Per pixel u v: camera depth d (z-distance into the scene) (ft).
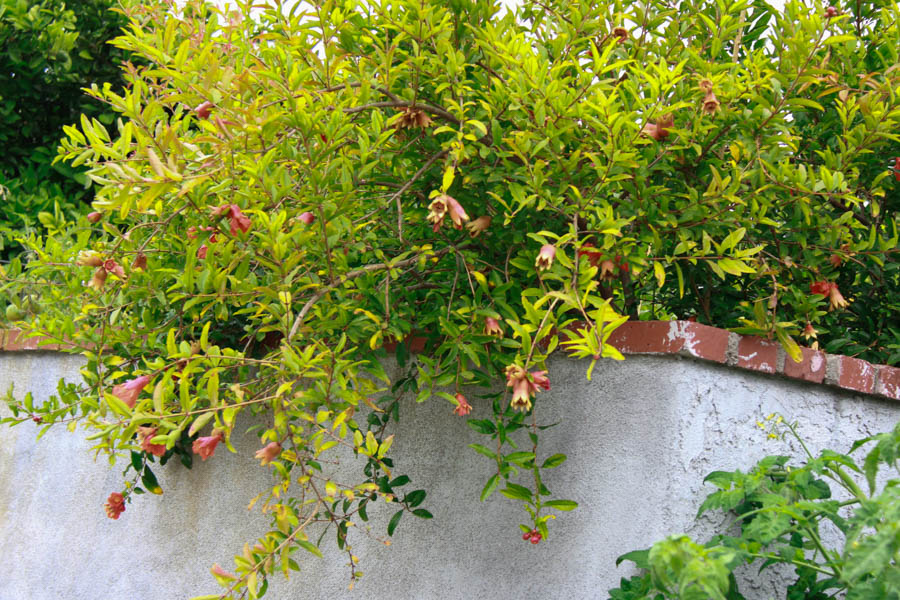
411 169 8.70
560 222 8.27
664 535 7.52
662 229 8.18
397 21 7.89
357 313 8.41
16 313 12.43
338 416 7.38
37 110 16.88
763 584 7.67
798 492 7.17
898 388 8.69
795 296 8.59
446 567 8.77
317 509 7.37
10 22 15.97
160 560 10.87
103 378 9.73
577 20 8.82
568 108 7.61
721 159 8.56
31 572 12.01
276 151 7.84
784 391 8.29
